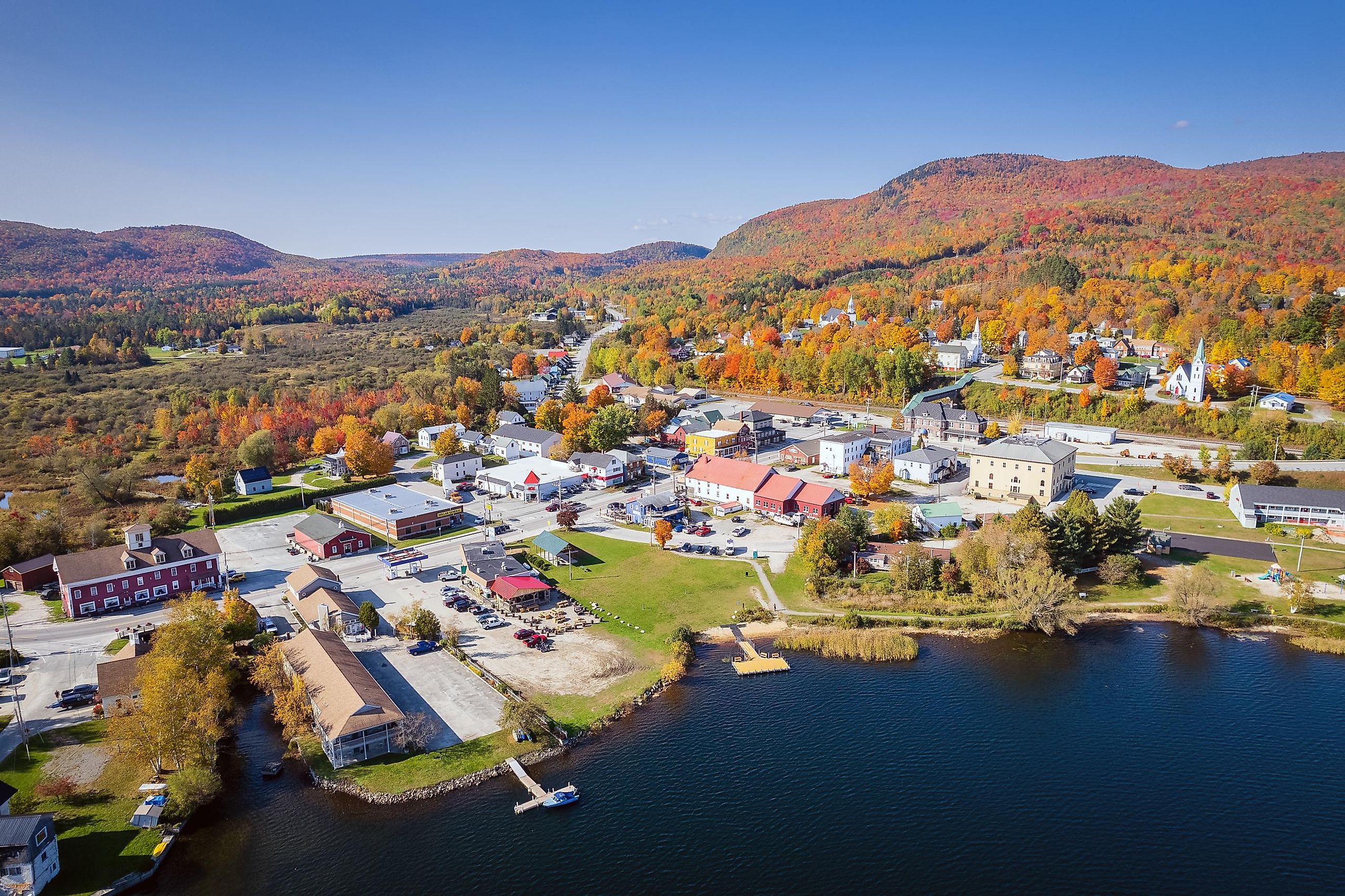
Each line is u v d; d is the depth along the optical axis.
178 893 57.62
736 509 144.00
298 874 59.38
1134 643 95.50
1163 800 67.44
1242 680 86.69
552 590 109.56
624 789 69.31
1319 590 105.12
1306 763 72.12
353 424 194.12
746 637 97.94
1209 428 174.12
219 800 67.81
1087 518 114.00
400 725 73.69
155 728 66.75
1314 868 59.38
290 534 131.38
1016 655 93.25
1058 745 75.50
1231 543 121.19
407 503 142.38
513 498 155.25
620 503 148.00
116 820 64.44
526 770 71.81
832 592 108.38
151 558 106.56
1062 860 60.41
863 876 58.81
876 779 70.62
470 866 60.06
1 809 62.97
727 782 70.06
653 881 58.41
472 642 94.88
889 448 170.62
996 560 105.00
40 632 98.12
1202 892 57.25
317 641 85.50
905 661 92.00
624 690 84.81
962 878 58.72
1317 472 143.88
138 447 193.25
